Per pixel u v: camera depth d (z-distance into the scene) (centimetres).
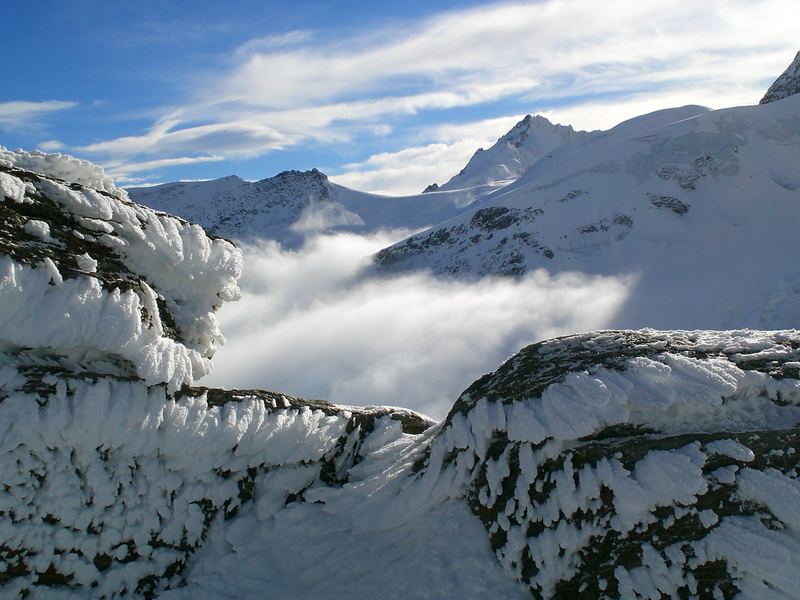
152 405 678
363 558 662
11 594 586
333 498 732
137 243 782
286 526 710
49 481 612
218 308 871
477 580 609
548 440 628
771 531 520
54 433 618
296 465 764
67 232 728
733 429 624
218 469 712
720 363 657
